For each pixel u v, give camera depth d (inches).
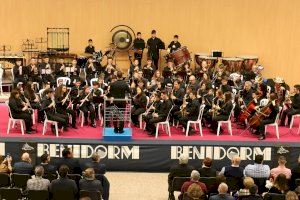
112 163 776.3
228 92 869.2
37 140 768.9
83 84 978.1
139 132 875.4
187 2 1211.9
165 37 1220.5
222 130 882.1
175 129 896.3
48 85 851.4
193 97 861.2
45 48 1210.6
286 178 579.5
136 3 1212.5
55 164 654.5
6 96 1056.8
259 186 626.8
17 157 757.9
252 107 874.8
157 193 706.8
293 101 906.7
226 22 1216.2
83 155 769.6
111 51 1204.5
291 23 1210.0
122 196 693.9
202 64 1043.9
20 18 1199.6
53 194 572.7
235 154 768.3
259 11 1210.6
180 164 637.3
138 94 897.5
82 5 1206.3
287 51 1219.2
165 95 853.2
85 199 468.8
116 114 812.6
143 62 1222.3
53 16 1205.7
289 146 762.2
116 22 1216.2
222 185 546.3
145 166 778.8
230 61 1154.7
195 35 1219.9
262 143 781.3
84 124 908.0
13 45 1206.9
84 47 1219.2
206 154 768.9
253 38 1217.4
